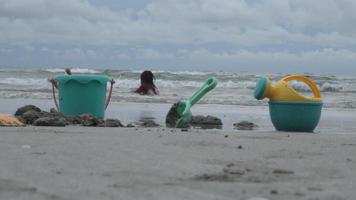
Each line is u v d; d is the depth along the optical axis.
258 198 2.72
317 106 7.79
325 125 9.68
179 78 32.56
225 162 4.03
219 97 18.30
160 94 18.98
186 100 8.64
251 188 3.03
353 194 2.94
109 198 2.66
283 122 7.78
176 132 6.75
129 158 4.08
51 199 2.59
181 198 2.72
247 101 16.61
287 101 7.70
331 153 4.83
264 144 5.49
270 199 2.77
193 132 6.87
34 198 2.60
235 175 3.43
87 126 7.68
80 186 2.93
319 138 6.53
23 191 2.75
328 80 32.97
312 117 7.77
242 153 4.64
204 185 3.08
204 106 14.66
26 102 14.05
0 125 7.23
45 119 7.49
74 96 8.48
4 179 3.07
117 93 18.75
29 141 5.11
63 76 8.55
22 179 3.08
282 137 6.55
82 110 8.52
